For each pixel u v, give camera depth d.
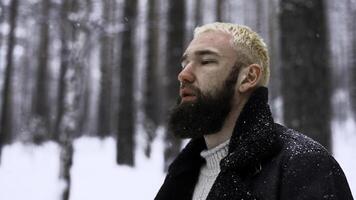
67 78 8.20
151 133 16.00
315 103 4.59
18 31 20.20
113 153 18.19
